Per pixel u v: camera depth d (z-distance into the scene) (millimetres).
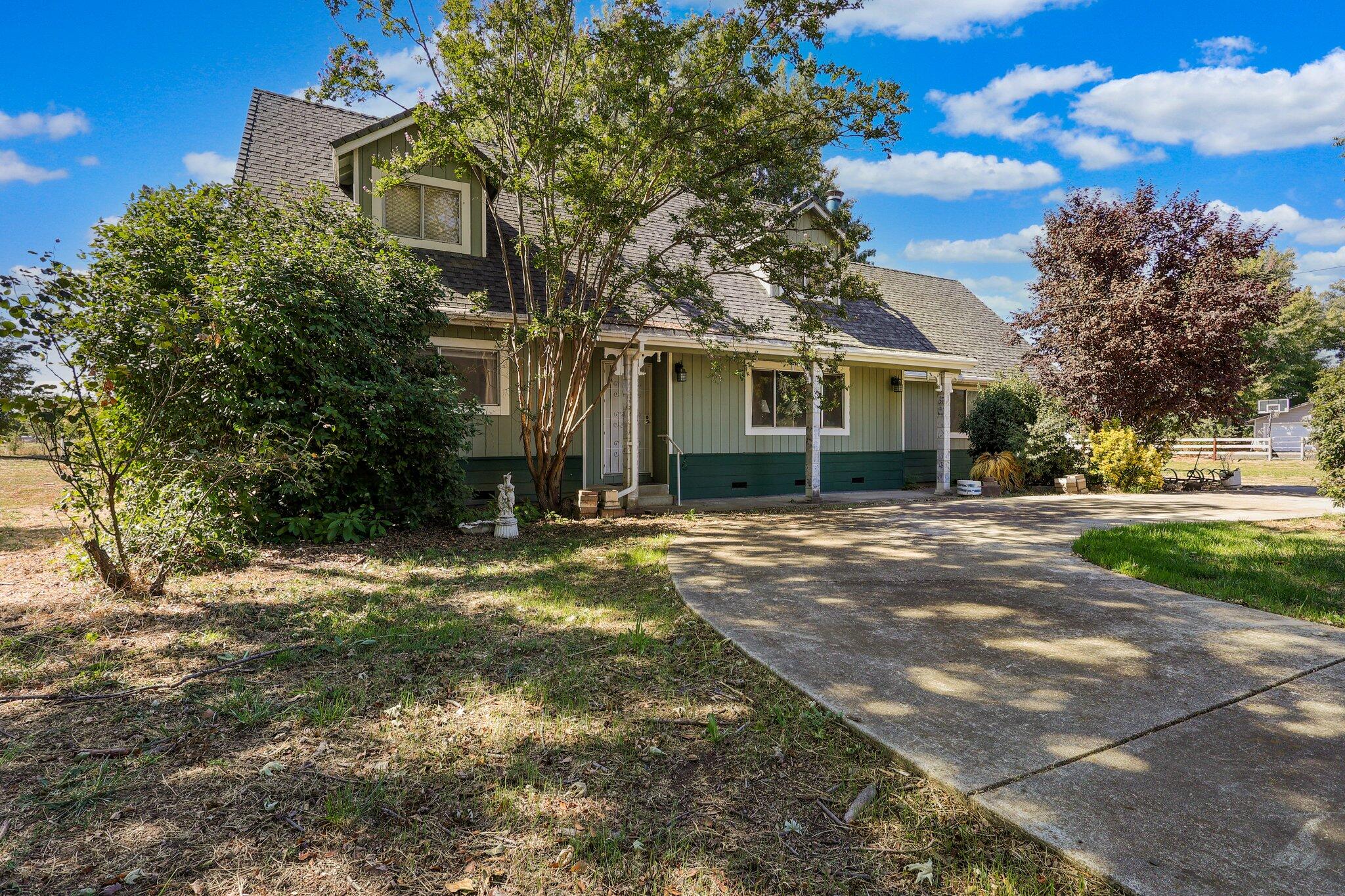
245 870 2104
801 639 4242
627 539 8062
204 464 6199
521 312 10227
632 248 12469
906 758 2744
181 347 6383
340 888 2033
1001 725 3043
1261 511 10328
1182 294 14094
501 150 9000
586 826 2365
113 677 3609
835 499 12898
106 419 6336
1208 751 2814
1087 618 4715
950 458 15391
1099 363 14414
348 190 10398
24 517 9477
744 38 7922
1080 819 2328
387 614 4785
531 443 10914
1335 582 5691
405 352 8328
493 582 5840
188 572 5840
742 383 13305
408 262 8602
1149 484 14547
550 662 3891
